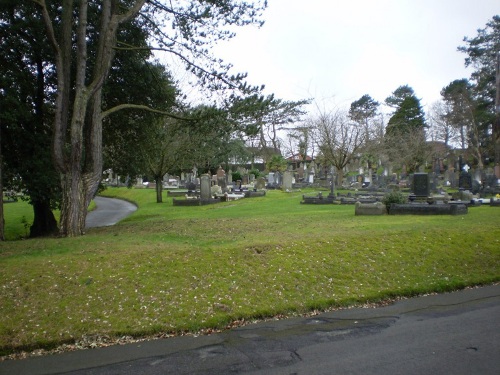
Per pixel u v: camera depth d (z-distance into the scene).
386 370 4.99
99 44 13.89
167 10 15.41
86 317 6.64
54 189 16.39
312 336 6.21
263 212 20.06
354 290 8.24
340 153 40.44
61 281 7.68
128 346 5.95
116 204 40.09
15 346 5.84
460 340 5.92
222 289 7.81
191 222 15.41
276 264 8.95
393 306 7.68
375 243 10.57
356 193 31.16
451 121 60.97
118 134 19.72
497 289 8.73
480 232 11.80
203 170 53.66
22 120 15.34
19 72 15.45
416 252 10.27
